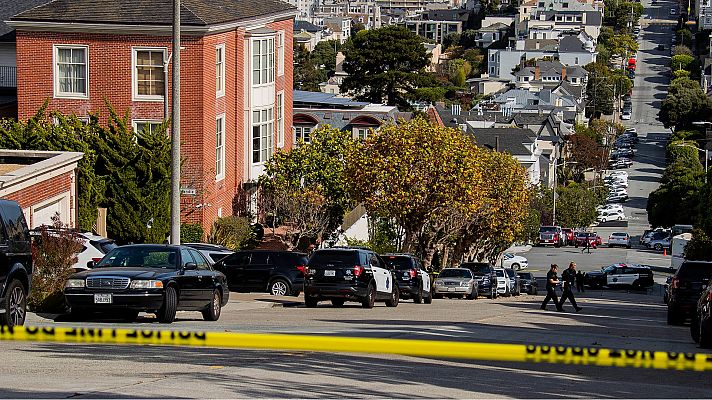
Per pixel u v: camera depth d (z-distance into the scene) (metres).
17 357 32.66
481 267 101.44
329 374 30.62
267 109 111.25
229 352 35.66
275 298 68.62
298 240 101.81
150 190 80.94
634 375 33.25
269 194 105.19
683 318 60.38
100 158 80.94
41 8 96.38
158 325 43.12
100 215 79.88
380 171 98.88
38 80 96.56
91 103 96.06
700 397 28.56
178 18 61.03
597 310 76.06
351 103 162.25
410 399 26.27
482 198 105.06
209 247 79.56
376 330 44.88
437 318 56.03
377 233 120.50
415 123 101.31
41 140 77.81
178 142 61.88
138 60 95.44
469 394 27.55
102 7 95.62
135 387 26.89
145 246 46.44
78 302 42.53
